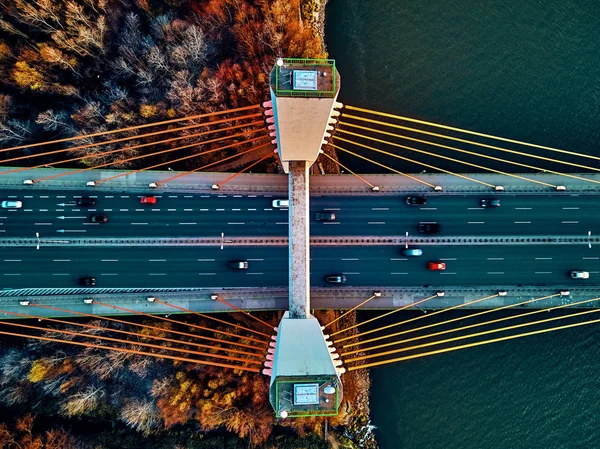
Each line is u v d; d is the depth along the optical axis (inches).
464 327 3351.4
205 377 3154.5
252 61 3186.5
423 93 3508.9
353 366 3385.8
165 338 3161.9
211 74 3176.7
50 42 3147.1
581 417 3376.0
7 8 3085.6
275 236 3299.7
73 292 3233.3
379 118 3469.5
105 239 3253.0
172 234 3270.2
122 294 3240.7
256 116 3181.6
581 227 3297.2
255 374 3152.1
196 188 3284.9
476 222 3299.7
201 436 3314.5
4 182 3218.5
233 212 3289.9
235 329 3238.2
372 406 3444.9
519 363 3390.7
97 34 3159.5
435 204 3307.1
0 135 3164.4
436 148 3425.2
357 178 3314.5
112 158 3223.4
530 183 3324.3
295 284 2770.7
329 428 3432.6
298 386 1898.4
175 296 3257.9
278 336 2456.9
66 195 3243.1
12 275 3225.9
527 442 3353.8
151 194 3272.6
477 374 3390.7
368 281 3284.9
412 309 3321.9
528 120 3481.8
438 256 3294.8
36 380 3048.7
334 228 3294.8
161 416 3218.5
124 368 3267.7
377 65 3533.5
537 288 3289.9
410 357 3218.5
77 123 3203.7
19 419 3161.9
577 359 3395.7
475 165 3373.5
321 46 3437.5
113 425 3368.6
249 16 3161.9
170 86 3201.3
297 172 2765.7
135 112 3174.2
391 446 3400.6
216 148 3253.0
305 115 1999.3
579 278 3284.9
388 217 3297.2
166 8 3297.2
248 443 3294.8
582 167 3353.8
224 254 3284.9
